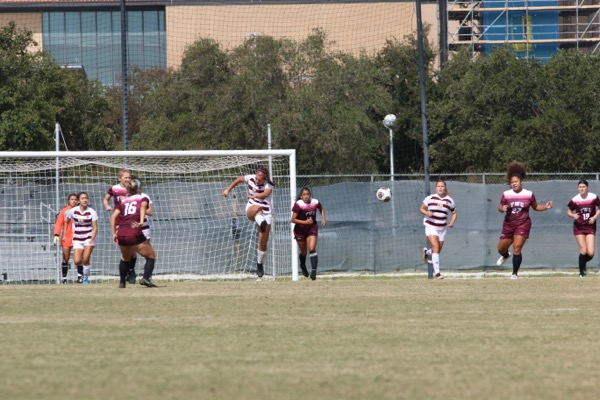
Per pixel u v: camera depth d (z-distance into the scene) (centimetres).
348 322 3622
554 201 8719
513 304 4366
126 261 5700
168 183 8231
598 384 2292
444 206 6862
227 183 8306
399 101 17388
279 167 9069
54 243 7594
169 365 2586
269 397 2134
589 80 14575
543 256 8719
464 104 15950
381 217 8638
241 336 3198
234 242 8244
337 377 2391
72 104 17025
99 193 8138
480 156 15462
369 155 15650
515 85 14988
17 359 2705
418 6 7862
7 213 7969
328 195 8619
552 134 14100
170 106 16262
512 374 2434
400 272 8619
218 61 16550
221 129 15238
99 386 2278
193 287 5722
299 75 16225
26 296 4950
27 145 14850
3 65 14912
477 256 8625
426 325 3512
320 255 8562
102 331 3353
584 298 4678
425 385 2280
